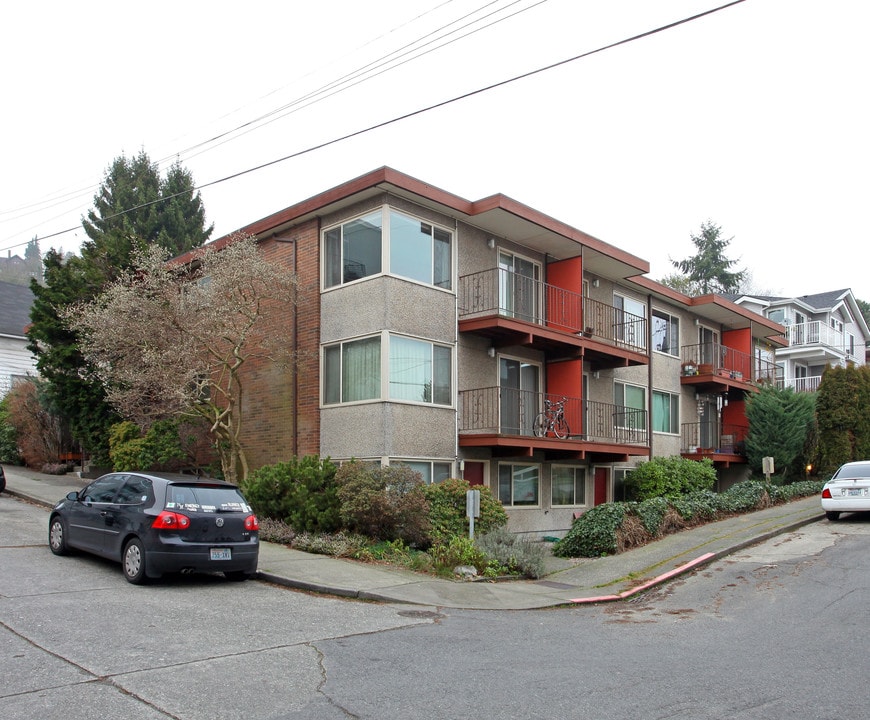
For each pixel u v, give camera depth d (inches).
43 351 870.4
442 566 488.1
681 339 1092.5
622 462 919.0
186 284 659.4
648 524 628.4
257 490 610.9
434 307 680.4
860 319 1939.0
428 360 671.1
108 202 1406.3
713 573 510.3
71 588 383.9
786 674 273.6
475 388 711.1
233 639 304.3
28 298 1476.4
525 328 698.8
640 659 295.1
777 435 1061.1
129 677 249.0
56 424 941.2
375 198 653.3
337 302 679.7
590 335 815.7
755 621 372.2
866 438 1107.3
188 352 625.6
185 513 409.1
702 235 2586.1
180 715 217.2
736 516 768.3
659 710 231.8
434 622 359.6
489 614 388.8
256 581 442.3
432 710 228.8
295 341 713.0
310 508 567.5
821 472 1094.4
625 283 949.2
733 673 274.5
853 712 231.3
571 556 578.6
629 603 432.8
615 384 925.2
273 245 746.8
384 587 430.6
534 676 267.3
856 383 1102.4
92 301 751.7
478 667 277.6
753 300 1732.3
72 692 232.1
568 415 786.8
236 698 233.5
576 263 802.8
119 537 418.3
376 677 261.0
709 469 976.9
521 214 698.8
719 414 1174.3
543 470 796.0
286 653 287.4
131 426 777.6
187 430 810.8
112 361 686.5
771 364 1362.0
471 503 531.2
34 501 711.1
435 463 670.5
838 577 472.7
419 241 674.8
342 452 658.8
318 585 422.6
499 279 753.6
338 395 672.4
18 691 231.3
